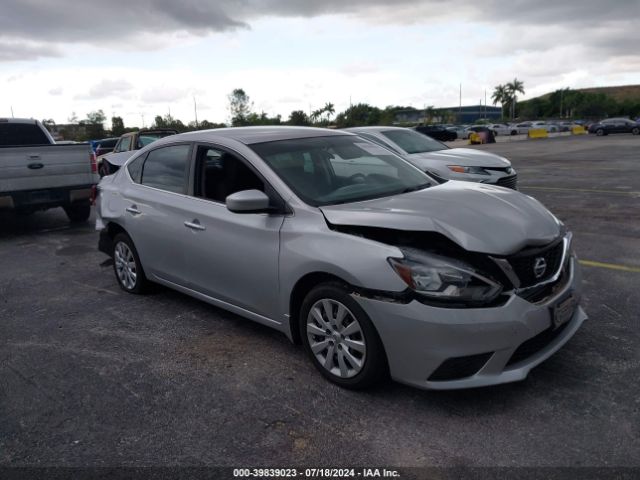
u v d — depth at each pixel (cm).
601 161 1803
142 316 483
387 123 8456
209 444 295
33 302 538
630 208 881
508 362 306
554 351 324
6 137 988
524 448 278
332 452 283
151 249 483
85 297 545
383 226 317
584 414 303
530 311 299
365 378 325
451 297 291
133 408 334
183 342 425
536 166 1709
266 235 367
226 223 397
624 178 1293
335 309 337
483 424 299
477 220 321
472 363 298
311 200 361
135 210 492
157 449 292
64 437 307
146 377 372
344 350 334
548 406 312
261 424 311
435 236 314
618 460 265
